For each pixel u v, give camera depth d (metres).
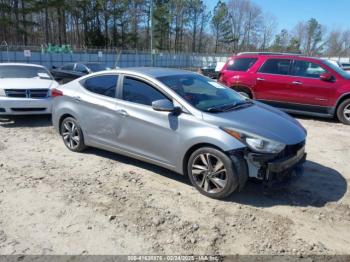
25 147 6.66
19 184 4.88
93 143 5.91
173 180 5.08
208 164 4.45
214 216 4.07
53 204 4.31
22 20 50.03
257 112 4.90
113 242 3.54
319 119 10.07
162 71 5.51
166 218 4.01
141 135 5.07
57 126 6.48
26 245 3.46
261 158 4.16
